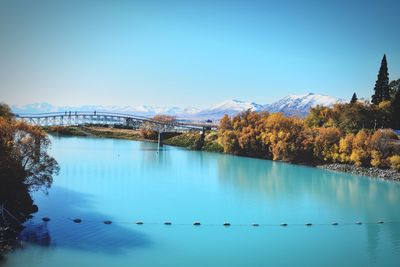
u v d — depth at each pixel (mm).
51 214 103375
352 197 135250
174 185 146875
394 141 189875
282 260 81188
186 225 100625
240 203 123438
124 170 175750
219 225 101750
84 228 94312
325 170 191625
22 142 99625
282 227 101938
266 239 92750
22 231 89438
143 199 124188
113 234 91875
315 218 110312
